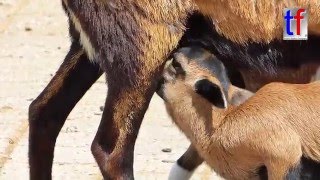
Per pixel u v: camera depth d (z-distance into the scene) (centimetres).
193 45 217
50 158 228
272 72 221
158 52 212
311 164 210
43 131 226
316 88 216
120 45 211
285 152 208
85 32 214
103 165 213
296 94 214
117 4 210
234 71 222
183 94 220
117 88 212
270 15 215
